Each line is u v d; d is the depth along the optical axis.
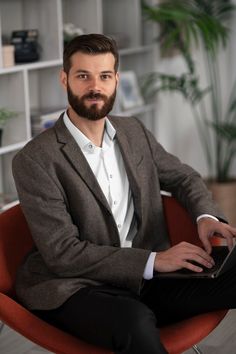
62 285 2.39
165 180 2.88
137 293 2.41
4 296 2.38
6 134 4.43
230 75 6.26
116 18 5.67
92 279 2.44
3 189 4.61
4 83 4.39
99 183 2.62
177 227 2.85
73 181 2.50
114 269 2.40
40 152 2.48
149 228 2.75
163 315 2.58
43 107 4.97
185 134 6.41
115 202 2.65
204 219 2.68
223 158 6.39
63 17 5.11
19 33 4.43
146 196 2.73
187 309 2.53
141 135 2.82
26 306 2.45
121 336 2.21
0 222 2.60
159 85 6.08
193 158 6.48
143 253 2.43
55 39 4.59
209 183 5.98
